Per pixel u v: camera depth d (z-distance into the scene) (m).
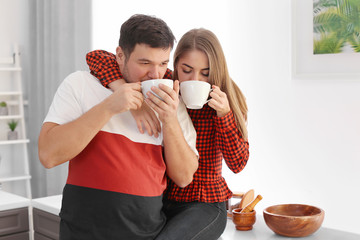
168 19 2.41
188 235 1.19
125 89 1.06
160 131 1.23
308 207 1.44
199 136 1.37
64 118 1.14
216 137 1.35
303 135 2.04
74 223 1.11
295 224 1.33
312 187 2.03
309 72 1.98
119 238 1.11
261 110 2.17
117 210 1.09
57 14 2.78
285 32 2.07
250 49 2.19
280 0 2.07
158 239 1.17
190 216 1.26
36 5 3.01
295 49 2.01
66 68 2.76
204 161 1.36
